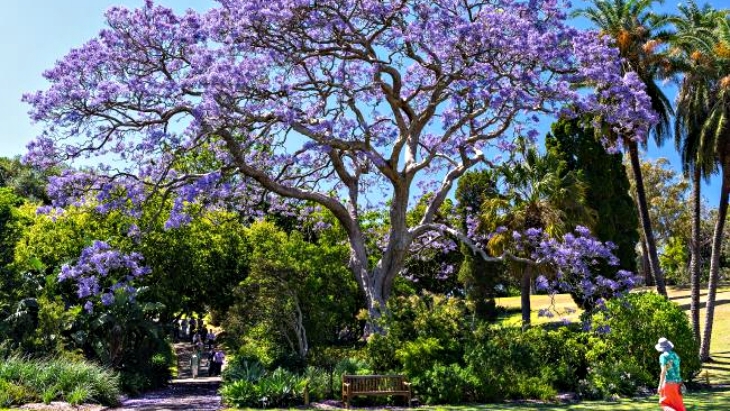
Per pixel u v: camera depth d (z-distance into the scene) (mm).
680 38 24453
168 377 21984
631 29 24422
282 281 19312
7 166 44406
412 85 21641
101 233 23047
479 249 19344
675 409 11352
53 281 20938
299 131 17344
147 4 16453
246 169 17734
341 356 18781
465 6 18312
